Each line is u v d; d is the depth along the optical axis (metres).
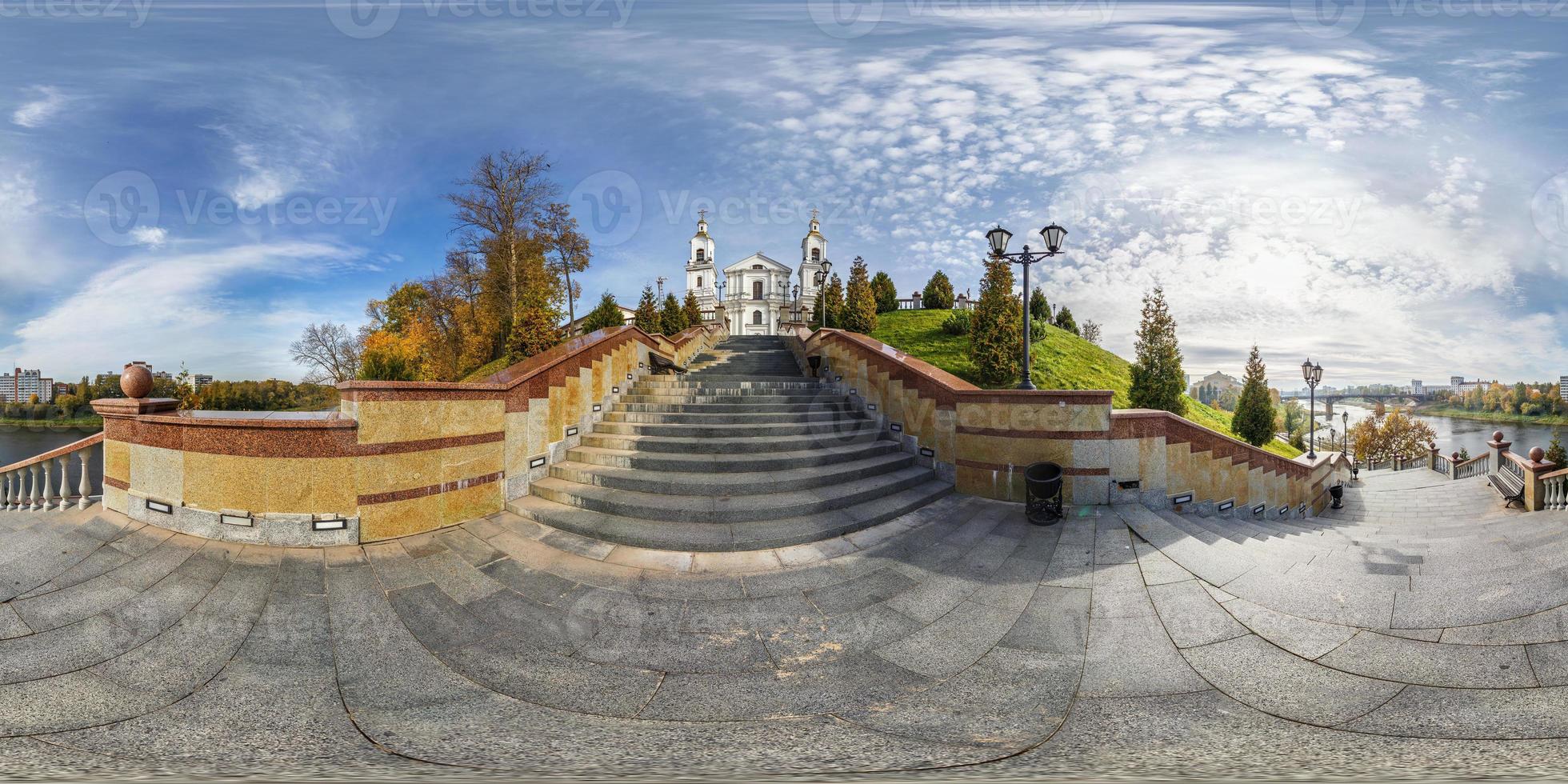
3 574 4.76
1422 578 4.63
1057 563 5.21
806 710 3.24
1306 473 11.55
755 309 57.25
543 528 6.05
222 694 3.37
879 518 6.36
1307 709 3.18
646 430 8.54
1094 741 2.96
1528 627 3.71
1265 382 18.44
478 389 6.37
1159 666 3.64
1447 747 2.80
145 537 5.49
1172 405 15.99
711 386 11.34
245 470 5.41
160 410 6.20
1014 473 7.23
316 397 29.50
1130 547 5.52
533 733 3.03
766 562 5.28
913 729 3.07
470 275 29.42
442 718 3.17
